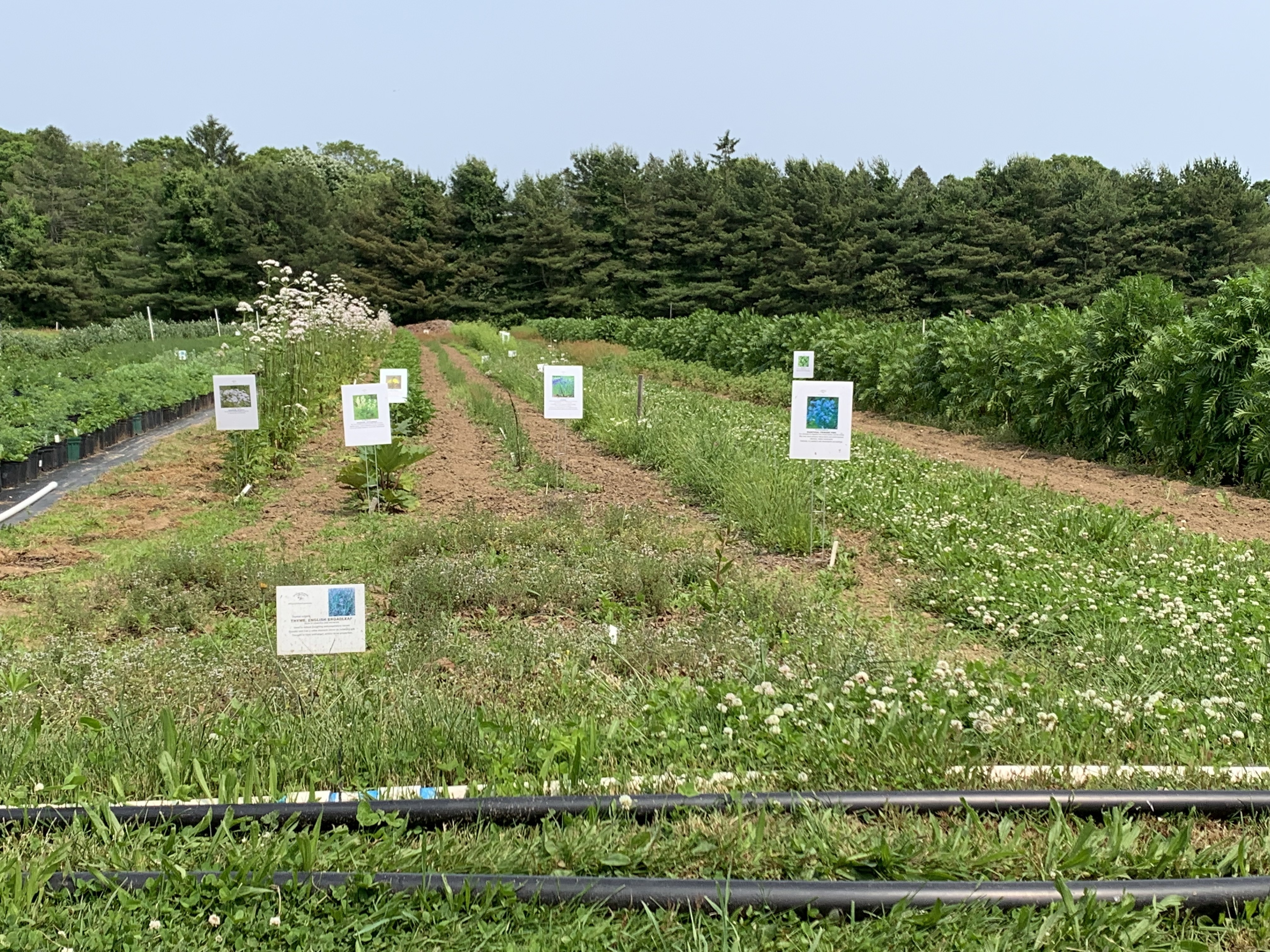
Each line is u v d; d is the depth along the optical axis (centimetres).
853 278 5291
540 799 405
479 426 1744
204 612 695
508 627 655
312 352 1647
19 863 349
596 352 3606
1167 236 4512
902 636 638
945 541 865
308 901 338
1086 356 1442
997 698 505
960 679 527
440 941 323
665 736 472
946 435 1734
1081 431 1466
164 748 448
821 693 497
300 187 5703
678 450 1278
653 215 5922
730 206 5728
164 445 1476
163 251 5466
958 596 711
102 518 1000
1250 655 575
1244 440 1209
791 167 5566
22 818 394
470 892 340
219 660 577
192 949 318
